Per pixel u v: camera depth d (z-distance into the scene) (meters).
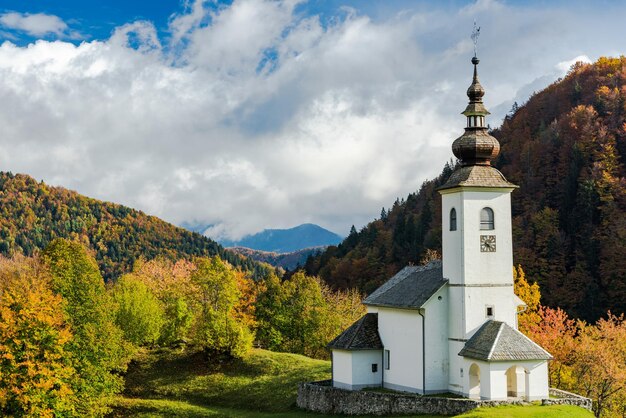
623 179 157.12
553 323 87.81
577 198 157.50
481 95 68.81
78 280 81.00
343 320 118.88
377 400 67.44
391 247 192.12
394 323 72.06
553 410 57.81
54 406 62.34
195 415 81.94
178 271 159.12
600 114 193.00
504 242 67.19
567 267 144.00
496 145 68.31
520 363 61.44
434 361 67.38
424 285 70.81
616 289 131.75
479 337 64.56
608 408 78.12
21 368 60.91
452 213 68.12
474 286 66.12
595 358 77.69
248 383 93.12
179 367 101.56
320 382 78.38
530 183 176.50
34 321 62.66
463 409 60.53
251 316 118.69
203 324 100.94
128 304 106.38
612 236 142.12
